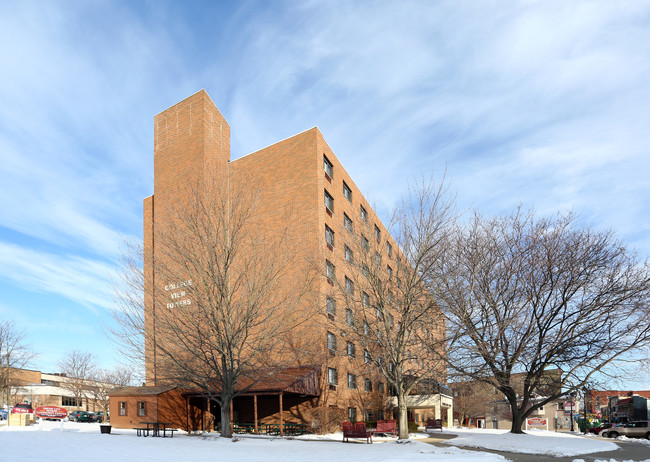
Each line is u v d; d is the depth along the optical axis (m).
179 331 26.14
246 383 31.39
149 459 14.56
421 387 44.03
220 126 42.59
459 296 27.84
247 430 33.16
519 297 28.70
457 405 58.78
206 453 17.05
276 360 32.50
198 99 41.50
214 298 26.53
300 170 37.69
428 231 27.69
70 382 65.06
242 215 29.56
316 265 32.06
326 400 33.62
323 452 18.52
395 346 27.44
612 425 41.44
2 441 18.94
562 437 30.52
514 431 30.31
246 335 26.66
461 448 23.80
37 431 28.48
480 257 28.67
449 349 27.33
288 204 37.47
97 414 57.75
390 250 36.12
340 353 33.91
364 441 25.97
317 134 37.88
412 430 38.38
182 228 28.62
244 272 27.84
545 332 28.25
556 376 29.73
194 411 35.59
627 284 26.61
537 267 28.62
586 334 27.38
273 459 15.61
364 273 29.50
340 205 41.16
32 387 71.69
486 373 29.20
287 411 33.84
